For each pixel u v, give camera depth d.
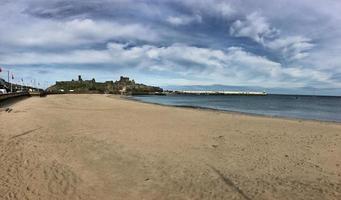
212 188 7.86
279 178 8.76
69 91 175.88
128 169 9.43
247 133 16.62
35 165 9.69
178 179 8.53
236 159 10.78
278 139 14.88
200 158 10.85
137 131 16.77
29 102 47.53
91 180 8.39
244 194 7.48
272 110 46.84
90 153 11.38
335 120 29.48
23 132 15.71
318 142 14.29
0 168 9.23
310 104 75.88
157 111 32.50
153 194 7.43
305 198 7.30
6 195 7.18
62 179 8.43
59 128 17.41
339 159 11.05
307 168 9.81
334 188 7.99
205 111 34.16
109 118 23.70
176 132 16.59
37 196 7.20
